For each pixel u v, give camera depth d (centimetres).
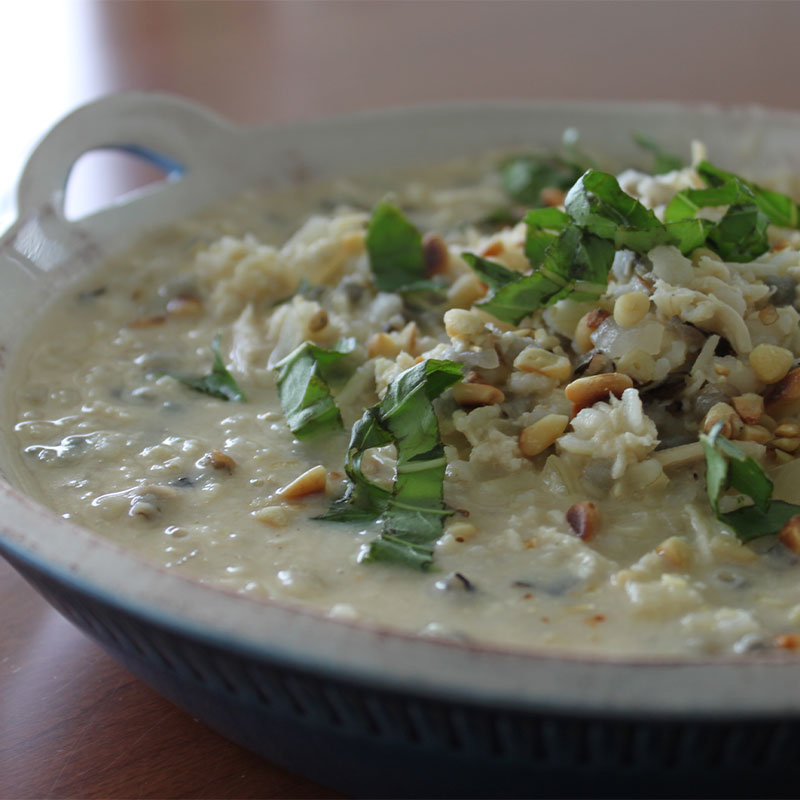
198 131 55
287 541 39
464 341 43
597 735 33
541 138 58
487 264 45
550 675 32
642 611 37
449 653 33
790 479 40
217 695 35
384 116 57
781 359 41
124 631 36
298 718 35
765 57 74
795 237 46
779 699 32
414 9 87
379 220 48
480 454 41
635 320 42
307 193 56
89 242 51
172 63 77
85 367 46
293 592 38
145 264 51
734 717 32
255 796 38
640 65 74
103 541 35
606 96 70
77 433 43
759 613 37
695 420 42
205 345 47
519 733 33
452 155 58
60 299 49
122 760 39
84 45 81
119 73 75
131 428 44
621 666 32
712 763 33
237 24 84
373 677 33
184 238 53
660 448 41
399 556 39
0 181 63
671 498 40
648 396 42
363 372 44
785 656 35
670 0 87
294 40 81
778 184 55
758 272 43
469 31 82
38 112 70
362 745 35
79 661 41
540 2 88
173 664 35
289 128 56
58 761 39
